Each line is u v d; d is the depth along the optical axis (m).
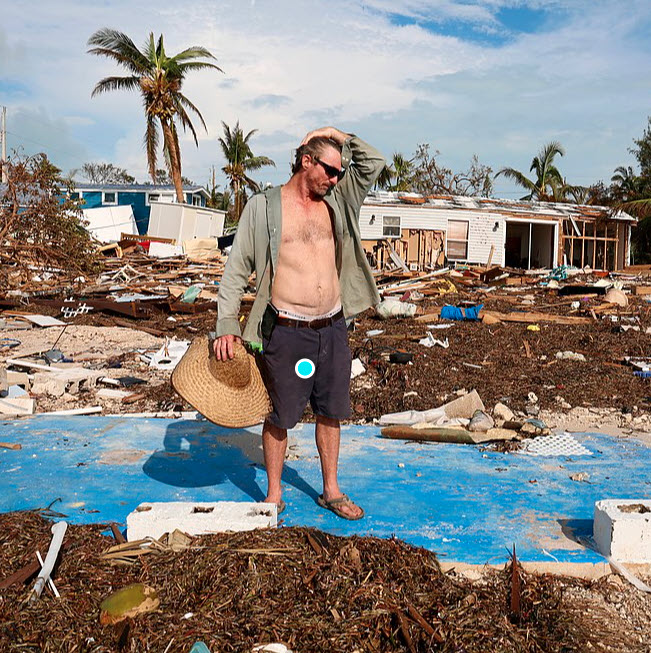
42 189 18.58
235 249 3.39
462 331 13.09
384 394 8.13
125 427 5.37
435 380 8.84
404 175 49.62
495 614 2.58
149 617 2.39
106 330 13.38
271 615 2.42
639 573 3.11
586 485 4.12
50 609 2.40
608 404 7.67
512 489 4.04
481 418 5.23
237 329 3.27
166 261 25.25
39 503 3.70
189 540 2.98
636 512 3.19
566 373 9.33
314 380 3.50
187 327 13.98
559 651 2.46
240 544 2.86
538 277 24.97
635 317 15.37
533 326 13.66
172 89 35.56
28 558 2.80
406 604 2.51
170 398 7.82
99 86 35.38
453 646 2.29
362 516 3.57
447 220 31.36
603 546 3.18
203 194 43.81
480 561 3.07
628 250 35.62
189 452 4.70
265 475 4.24
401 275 22.69
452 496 3.90
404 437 5.19
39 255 18.52
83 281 19.23
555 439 5.17
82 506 3.66
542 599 2.81
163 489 3.95
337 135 3.39
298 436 5.21
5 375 7.50
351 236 3.50
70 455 4.60
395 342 11.78
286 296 3.36
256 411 3.33
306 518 3.54
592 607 2.81
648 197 38.78
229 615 2.42
